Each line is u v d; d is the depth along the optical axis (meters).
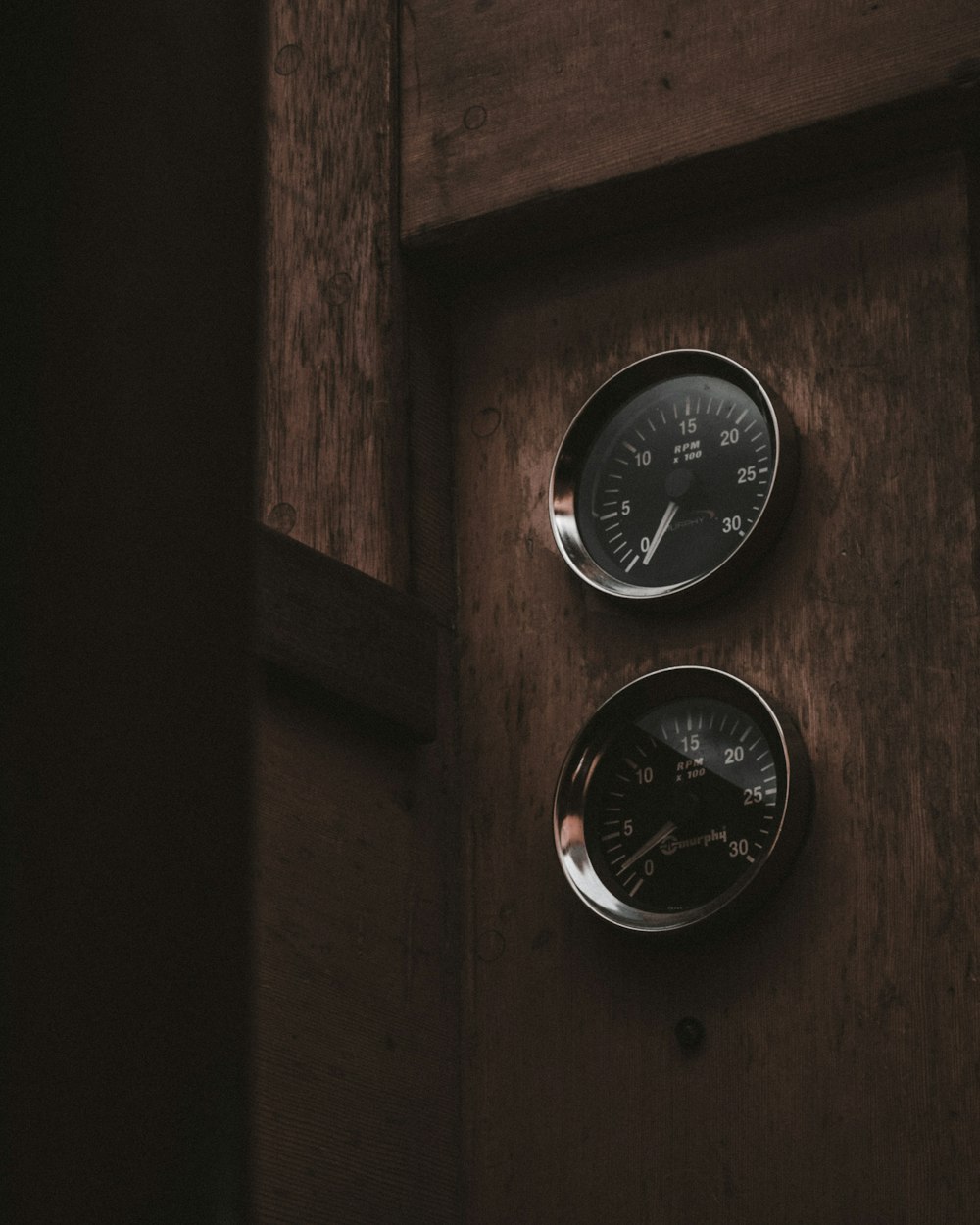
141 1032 0.33
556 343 2.66
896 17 2.37
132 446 0.35
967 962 2.11
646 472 2.51
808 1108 2.15
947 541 2.28
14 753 0.33
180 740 0.35
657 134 2.50
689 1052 2.26
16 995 0.32
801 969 2.21
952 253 2.38
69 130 0.35
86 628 0.34
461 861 2.51
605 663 2.48
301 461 2.60
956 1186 2.04
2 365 0.34
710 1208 2.18
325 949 2.23
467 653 2.59
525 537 2.60
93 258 0.35
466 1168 2.37
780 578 2.37
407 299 2.66
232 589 0.37
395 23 2.74
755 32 2.46
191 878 0.35
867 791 2.23
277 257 2.70
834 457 2.38
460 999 2.45
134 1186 0.33
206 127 0.38
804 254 2.49
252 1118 0.38
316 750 2.29
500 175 2.61
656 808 2.35
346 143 2.71
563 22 2.61
